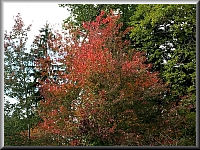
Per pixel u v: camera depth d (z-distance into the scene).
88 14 15.50
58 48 12.11
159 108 10.77
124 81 10.33
